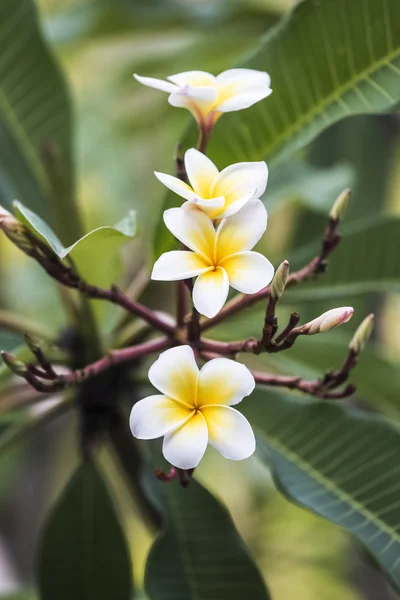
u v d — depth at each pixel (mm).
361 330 1035
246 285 973
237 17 1852
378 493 1148
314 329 995
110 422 1326
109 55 2240
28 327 1303
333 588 2236
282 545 2174
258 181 1005
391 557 1106
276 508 2266
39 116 1380
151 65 1997
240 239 988
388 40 1160
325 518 1120
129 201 2295
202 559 1217
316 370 1382
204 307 967
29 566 2424
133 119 2240
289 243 1781
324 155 1958
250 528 2244
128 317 1276
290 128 1208
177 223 988
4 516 2506
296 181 1693
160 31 1923
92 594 1295
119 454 1396
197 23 1866
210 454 2570
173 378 970
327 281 1309
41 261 1052
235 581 1212
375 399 1399
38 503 2555
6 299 2414
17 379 1303
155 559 1216
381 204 1901
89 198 2414
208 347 1049
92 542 1295
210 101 1056
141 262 2439
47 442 2625
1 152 1355
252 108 1204
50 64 1358
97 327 1243
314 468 1183
